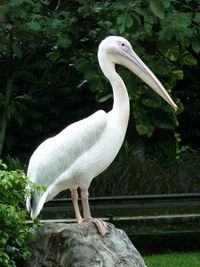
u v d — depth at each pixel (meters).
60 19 13.06
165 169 16.72
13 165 15.08
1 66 15.62
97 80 12.51
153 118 13.63
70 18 12.80
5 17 12.16
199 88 18.62
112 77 9.88
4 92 16.09
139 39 12.92
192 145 19.06
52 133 18.12
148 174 15.98
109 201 14.34
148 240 14.12
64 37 12.53
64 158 9.35
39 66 16.27
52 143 9.44
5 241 8.59
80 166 9.38
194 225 14.45
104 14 12.56
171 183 16.05
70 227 9.27
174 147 17.94
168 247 14.24
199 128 19.05
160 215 14.41
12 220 8.84
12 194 8.84
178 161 16.88
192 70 18.47
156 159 17.19
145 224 14.27
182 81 18.58
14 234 9.04
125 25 11.49
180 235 14.23
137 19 11.77
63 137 9.41
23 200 8.97
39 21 12.37
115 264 9.21
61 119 18.09
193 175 16.39
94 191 15.50
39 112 17.56
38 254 9.33
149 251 14.14
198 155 17.31
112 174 15.82
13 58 14.22
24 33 12.30
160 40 12.34
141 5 12.12
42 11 12.95
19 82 16.80
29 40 13.45
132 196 14.43
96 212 14.25
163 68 12.94
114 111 9.70
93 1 12.53
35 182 9.24
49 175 9.33
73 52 13.61
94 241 9.21
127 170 15.95
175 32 12.09
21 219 9.02
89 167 9.41
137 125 13.47
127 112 9.71
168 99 10.10
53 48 14.09
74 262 9.07
